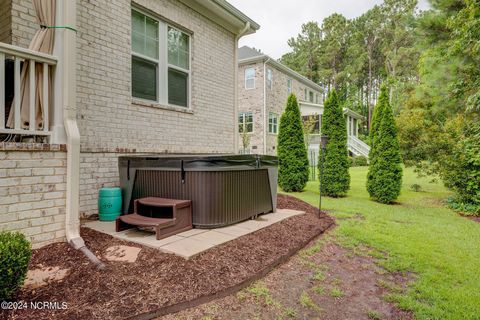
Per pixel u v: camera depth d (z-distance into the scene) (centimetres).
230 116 692
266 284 253
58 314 178
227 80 681
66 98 277
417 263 312
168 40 537
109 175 424
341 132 770
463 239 403
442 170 687
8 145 236
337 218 512
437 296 243
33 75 258
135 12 474
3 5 361
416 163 774
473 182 605
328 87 3284
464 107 673
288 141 846
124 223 324
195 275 235
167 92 534
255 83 1538
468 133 665
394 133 696
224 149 673
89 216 395
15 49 243
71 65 280
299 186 837
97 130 409
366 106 3359
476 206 587
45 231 261
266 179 455
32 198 253
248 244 311
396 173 688
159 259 254
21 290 200
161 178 365
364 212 571
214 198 347
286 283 259
